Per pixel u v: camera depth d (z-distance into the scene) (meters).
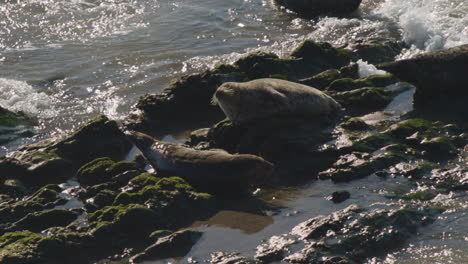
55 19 81.19
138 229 36.91
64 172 46.69
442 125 44.88
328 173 41.16
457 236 33.53
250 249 34.28
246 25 75.75
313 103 46.88
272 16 78.06
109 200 40.06
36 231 38.56
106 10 83.31
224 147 46.53
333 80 53.66
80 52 72.00
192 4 84.19
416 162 40.84
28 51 73.25
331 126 46.75
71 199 42.12
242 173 40.03
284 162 43.66
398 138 43.97
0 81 64.38
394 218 34.75
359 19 73.31
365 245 33.31
